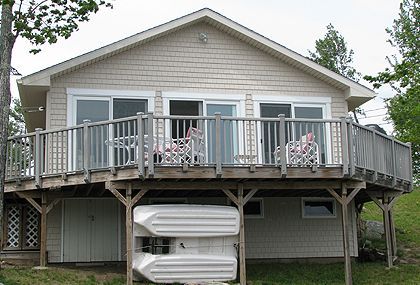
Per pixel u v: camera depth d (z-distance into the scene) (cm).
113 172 1167
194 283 1186
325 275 1358
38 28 1348
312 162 1251
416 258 1611
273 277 1320
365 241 1748
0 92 1294
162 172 1150
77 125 1334
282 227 1544
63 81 1444
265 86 1564
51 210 1420
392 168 1449
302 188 1268
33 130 2050
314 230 1559
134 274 1194
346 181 1283
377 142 1384
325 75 1577
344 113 1598
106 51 1445
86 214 1438
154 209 1188
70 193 1363
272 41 1550
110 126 1215
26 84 1388
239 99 1541
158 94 1494
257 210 1546
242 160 1297
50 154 1309
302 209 1561
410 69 1566
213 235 1213
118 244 1442
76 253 1415
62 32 1355
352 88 1583
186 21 1509
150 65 1504
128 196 1171
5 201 1427
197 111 1516
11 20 1320
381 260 1578
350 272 1244
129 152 1168
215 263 1208
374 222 1984
